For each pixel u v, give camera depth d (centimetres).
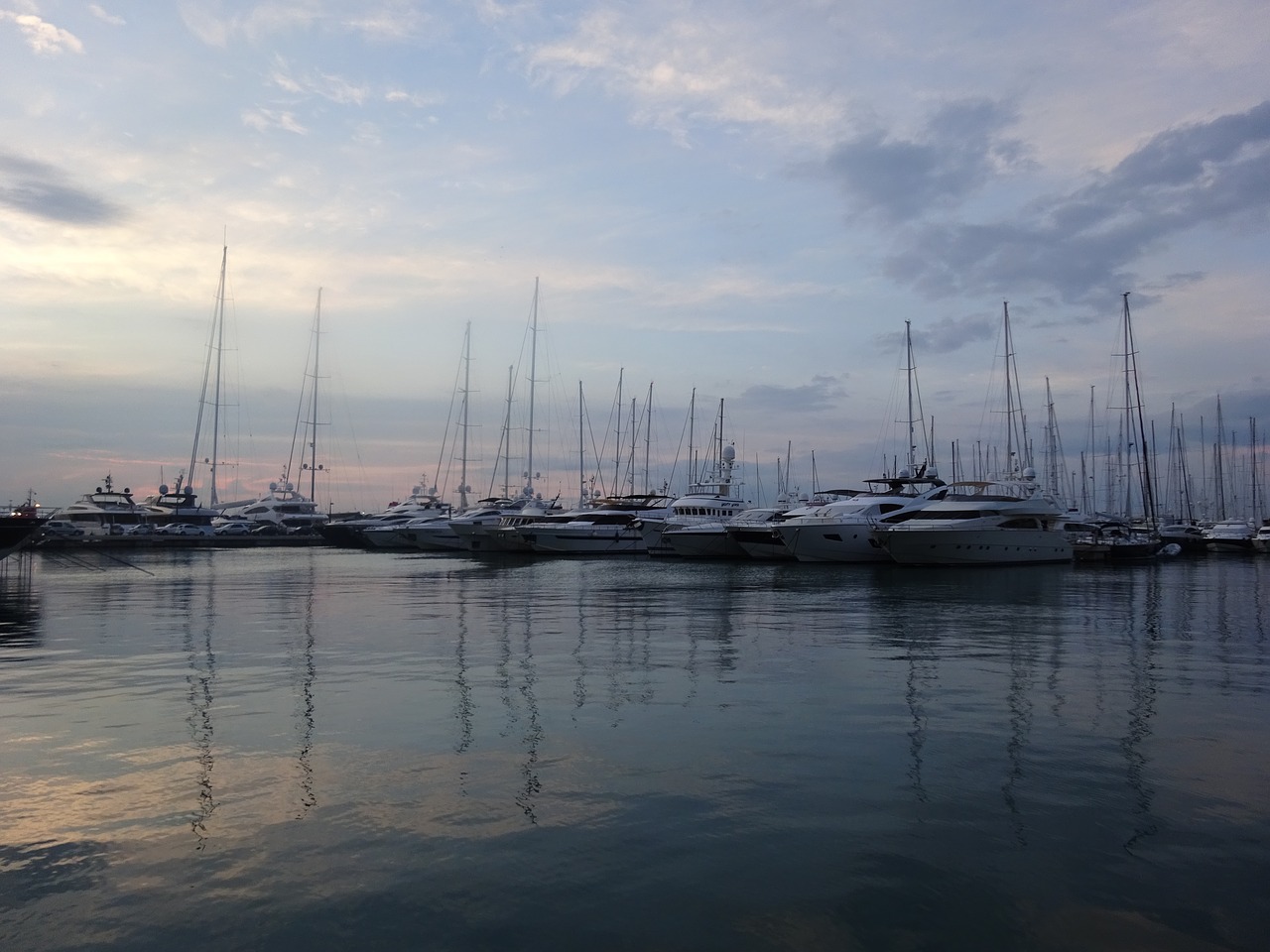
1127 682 1606
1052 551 5181
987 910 739
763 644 2061
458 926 715
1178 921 723
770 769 1084
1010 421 6556
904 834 888
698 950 681
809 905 746
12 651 1973
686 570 4875
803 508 5681
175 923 722
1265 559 6619
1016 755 1145
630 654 1905
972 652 1947
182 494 9194
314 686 1562
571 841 870
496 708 1395
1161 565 5556
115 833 893
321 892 769
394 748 1170
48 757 1138
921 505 5088
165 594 3447
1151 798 988
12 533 4075
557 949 682
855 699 1461
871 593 3412
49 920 727
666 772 1071
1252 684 1593
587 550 6494
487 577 4403
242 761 1118
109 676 1658
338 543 8662
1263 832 895
